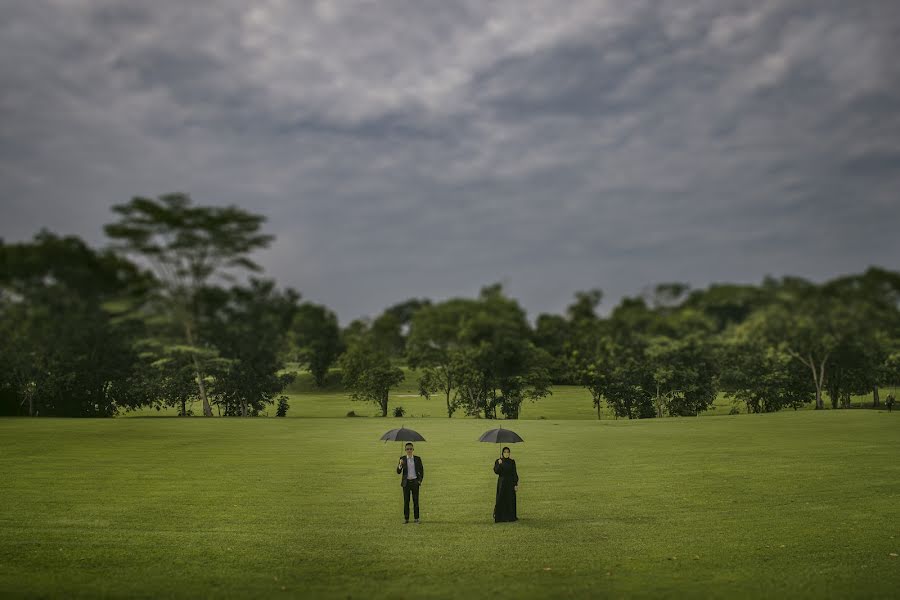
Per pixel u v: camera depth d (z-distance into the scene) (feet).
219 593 41.65
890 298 354.95
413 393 349.82
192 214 252.21
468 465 105.50
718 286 652.48
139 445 131.64
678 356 271.08
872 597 39.63
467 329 408.46
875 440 127.75
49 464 104.94
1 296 245.65
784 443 126.31
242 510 70.74
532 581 43.88
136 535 58.75
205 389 258.37
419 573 46.26
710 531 58.95
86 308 254.06
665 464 103.14
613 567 47.26
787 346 282.36
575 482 88.33
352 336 425.69
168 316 265.54
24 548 53.31
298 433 158.10
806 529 58.75
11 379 239.50
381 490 83.51
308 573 46.44
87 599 40.14
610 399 269.44
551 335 464.65
